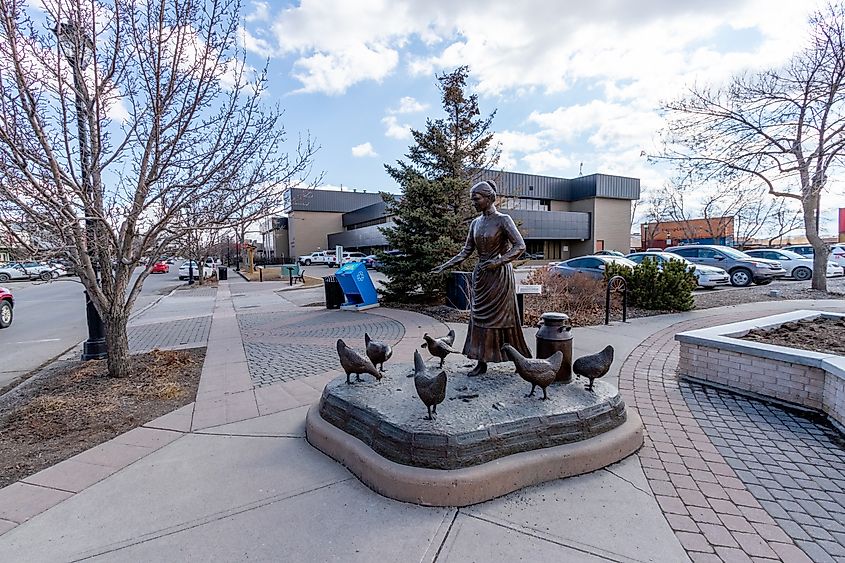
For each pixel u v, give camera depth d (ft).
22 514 8.78
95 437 12.50
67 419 13.80
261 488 9.56
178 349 24.45
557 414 10.21
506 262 12.43
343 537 7.88
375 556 7.37
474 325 13.09
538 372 10.84
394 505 8.83
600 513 8.45
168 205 18.31
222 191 17.76
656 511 8.50
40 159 14.05
